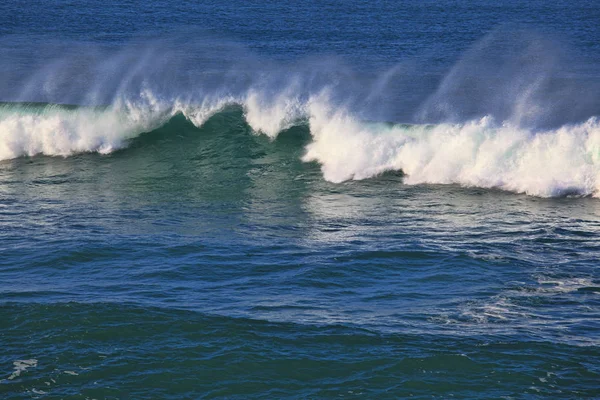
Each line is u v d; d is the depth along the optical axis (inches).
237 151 2829.7
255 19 7623.0
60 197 2385.6
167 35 6486.2
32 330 1425.9
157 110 2999.5
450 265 1804.9
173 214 2225.6
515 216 2217.0
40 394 1236.5
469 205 2324.1
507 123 2694.4
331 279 1715.1
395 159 2625.5
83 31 6688.0
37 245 1905.8
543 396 1239.5
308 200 2385.6
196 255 1850.4
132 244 1919.3
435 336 1424.7
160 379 1280.8
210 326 1448.1
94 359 1334.9
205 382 1277.1
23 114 2950.3
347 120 2819.9
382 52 5639.8
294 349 1371.8
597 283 1695.4
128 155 2842.0
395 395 1243.2
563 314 1530.5
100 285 1649.9
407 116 3506.4
